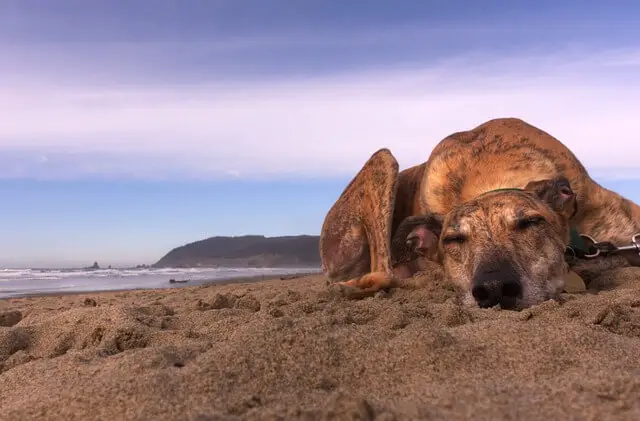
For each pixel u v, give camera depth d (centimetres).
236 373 23
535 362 23
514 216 43
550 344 25
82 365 27
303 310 39
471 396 20
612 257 55
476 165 57
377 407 19
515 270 40
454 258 46
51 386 24
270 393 21
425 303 42
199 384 22
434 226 53
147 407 20
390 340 26
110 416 20
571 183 54
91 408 21
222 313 40
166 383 22
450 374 23
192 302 56
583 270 54
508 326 27
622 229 54
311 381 23
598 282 50
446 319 33
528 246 42
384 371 23
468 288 44
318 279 95
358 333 27
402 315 33
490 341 25
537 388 21
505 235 43
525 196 46
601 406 19
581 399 19
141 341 33
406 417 18
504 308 39
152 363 25
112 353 31
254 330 27
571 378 21
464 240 45
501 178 54
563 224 47
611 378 21
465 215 46
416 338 25
